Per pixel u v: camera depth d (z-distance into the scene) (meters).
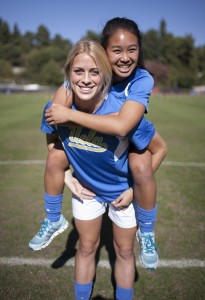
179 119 15.98
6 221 4.08
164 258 3.26
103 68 2.00
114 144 2.10
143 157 2.17
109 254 3.38
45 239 2.48
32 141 9.44
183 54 90.06
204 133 11.34
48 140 2.42
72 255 3.35
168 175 6.05
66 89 2.17
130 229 2.37
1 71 83.44
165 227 3.94
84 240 2.43
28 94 47.59
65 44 116.38
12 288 2.82
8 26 111.00
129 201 2.28
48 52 87.12
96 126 1.94
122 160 2.19
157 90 61.31
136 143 2.10
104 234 3.78
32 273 3.04
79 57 1.96
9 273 3.03
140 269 3.10
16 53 106.31
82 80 1.99
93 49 1.95
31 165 6.73
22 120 14.80
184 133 11.30
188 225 4.00
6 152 7.95
